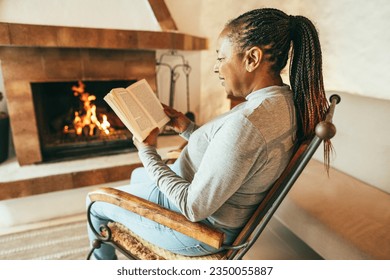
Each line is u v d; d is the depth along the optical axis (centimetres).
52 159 177
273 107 65
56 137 192
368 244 93
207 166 66
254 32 66
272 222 157
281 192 69
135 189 97
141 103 95
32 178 155
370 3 150
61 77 164
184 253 86
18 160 167
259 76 71
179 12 225
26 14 163
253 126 62
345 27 164
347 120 143
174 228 75
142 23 187
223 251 85
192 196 69
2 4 159
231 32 70
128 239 95
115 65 174
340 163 146
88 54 166
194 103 255
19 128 163
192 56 242
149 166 81
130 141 197
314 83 69
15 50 151
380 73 151
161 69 233
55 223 165
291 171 67
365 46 156
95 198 88
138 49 177
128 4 182
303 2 184
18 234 154
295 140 71
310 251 136
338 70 173
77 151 185
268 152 64
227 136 64
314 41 68
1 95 169
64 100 203
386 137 126
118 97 86
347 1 160
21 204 160
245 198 74
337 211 110
